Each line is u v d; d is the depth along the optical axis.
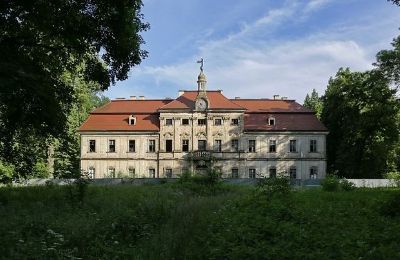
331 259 8.90
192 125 75.50
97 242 11.05
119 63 23.58
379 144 66.25
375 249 9.34
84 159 75.75
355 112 68.69
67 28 22.03
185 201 19.09
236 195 23.22
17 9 20.86
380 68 57.25
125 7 22.00
